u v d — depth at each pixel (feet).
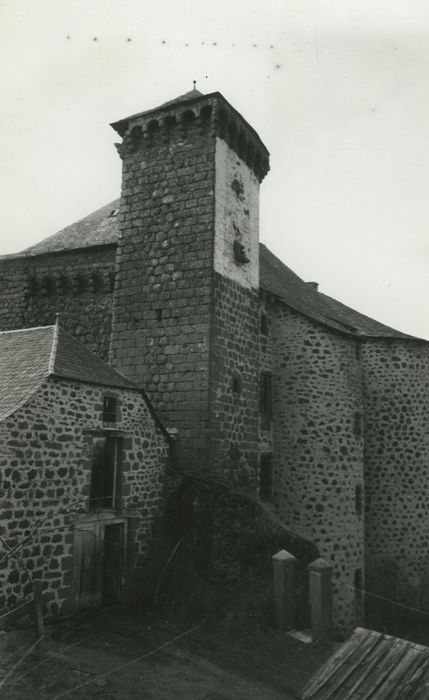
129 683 30.73
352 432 65.00
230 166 61.98
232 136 62.28
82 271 65.51
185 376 55.52
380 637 24.99
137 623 40.52
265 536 45.85
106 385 44.57
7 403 38.45
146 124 62.59
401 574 67.41
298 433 63.93
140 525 47.01
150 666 33.22
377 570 67.97
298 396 64.69
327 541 60.75
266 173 70.03
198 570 44.55
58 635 36.60
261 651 36.76
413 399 71.46
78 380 41.96
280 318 67.56
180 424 54.70
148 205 61.46
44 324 66.90
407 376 71.67
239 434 58.13
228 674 32.96
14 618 35.94
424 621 65.77
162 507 49.01
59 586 39.37
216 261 57.62
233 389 58.13
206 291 56.39
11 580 36.04
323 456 62.49
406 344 72.49
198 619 41.27
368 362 72.28
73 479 41.11
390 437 70.44
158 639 37.63
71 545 40.50
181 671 32.86
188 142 60.64
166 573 45.39
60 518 39.83
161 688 30.48
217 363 55.83
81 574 41.29
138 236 61.31
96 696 28.89
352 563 61.77
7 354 46.01
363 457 67.72
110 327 62.90
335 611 59.16
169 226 59.72
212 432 53.67
